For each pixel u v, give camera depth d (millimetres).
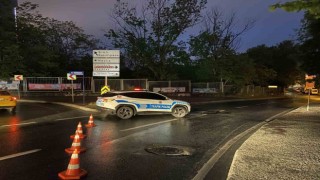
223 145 10648
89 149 9773
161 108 18953
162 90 41500
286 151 8922
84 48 58188
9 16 41250
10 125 14969
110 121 17000
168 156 8961
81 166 7805
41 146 10039
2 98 20422
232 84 52938
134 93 18828
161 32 46750
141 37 46938
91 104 25375
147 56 47156
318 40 28172
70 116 19156
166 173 7316
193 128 14570
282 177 6516
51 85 38094
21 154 8922
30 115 19328
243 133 13219
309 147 9438
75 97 35406
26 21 45469
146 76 51750
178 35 47406
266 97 54344
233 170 7074
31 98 34312
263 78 67312
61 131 13180
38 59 43344
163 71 47719
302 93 83312
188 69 53906
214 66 50281
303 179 6379
